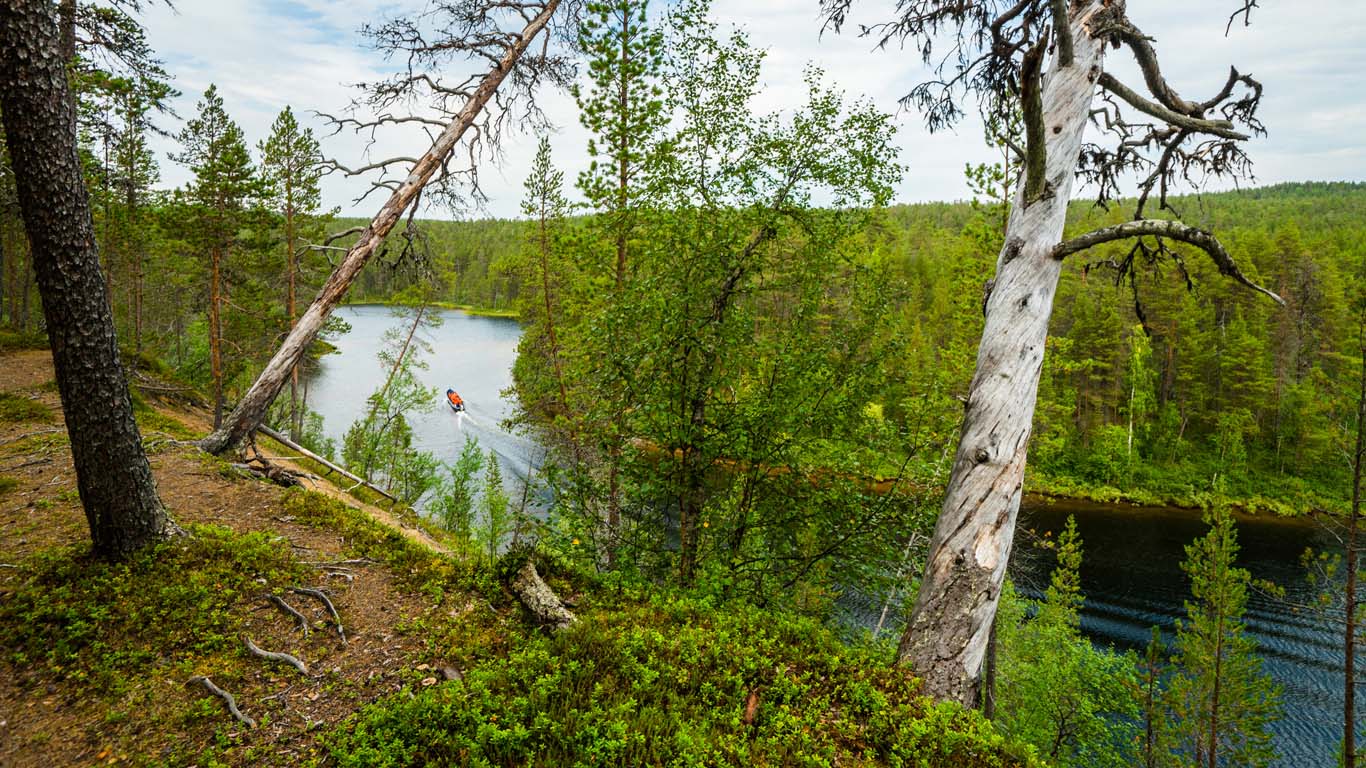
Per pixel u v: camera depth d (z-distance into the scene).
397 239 11.42
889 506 8.59
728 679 5.39
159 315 41.59
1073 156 5.97
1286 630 23.70
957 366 15.49
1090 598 25.91
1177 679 16.45
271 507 8.74
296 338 10.90
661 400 7.84
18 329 29.36
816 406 8.39
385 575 7.19
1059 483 40.97
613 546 8.84
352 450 26.62
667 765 4.25
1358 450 12.93
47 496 8.30
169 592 5.74
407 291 27.05
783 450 8.41
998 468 5.69
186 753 4.16
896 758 4.57
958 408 11.48
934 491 8.87
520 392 19.41
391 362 28.86
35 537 6.86
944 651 5.61
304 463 22.83
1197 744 16.19
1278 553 30.75
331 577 6.88
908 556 9.24
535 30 11.27
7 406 14.12
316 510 8.75
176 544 6.55
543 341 19.20
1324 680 20.73
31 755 3.97
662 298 7.71
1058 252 5.78
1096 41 6.14
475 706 4.69
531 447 38.88
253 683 5.00
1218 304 50.66
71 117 5.29
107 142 21.95
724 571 7.99
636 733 4.42
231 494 9.03
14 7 4.82
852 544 8.60
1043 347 5.89
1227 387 45.19
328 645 5.66
